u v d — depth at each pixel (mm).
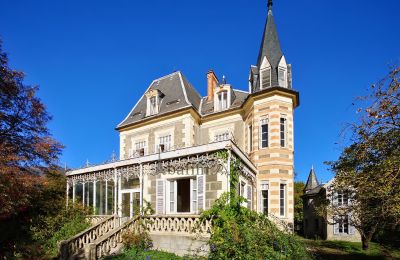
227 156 12273
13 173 8953
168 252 11875
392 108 7781
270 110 18203
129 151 24469
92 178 16781
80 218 15352
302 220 36469
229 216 10742
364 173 9281
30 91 11008
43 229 13508
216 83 24828
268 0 21438
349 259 14609
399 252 15203
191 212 13188
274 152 17656
